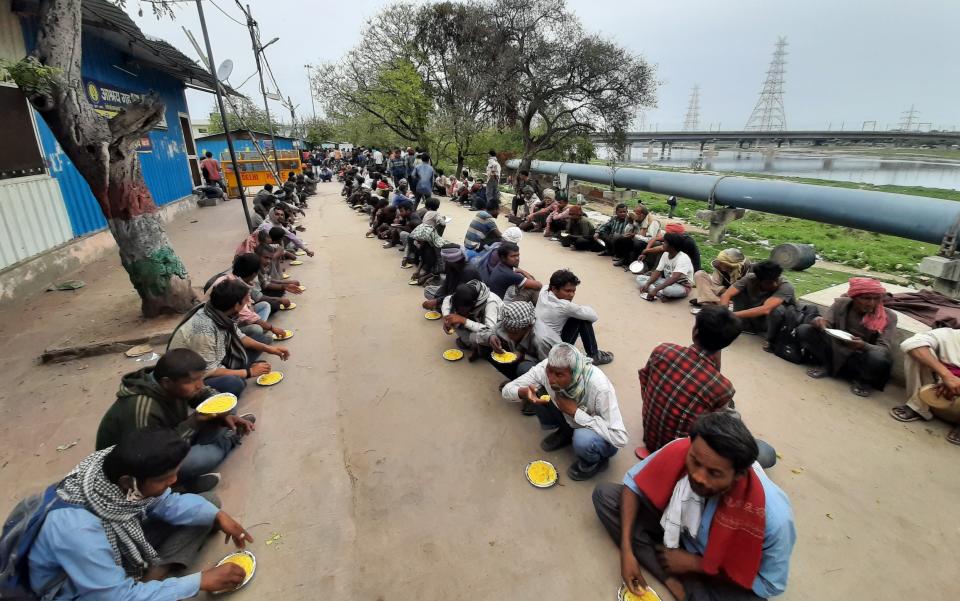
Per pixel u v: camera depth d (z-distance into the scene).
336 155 30.45
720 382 2.39
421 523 2.46
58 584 1.70
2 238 5.53
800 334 4.00
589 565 2.21
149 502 1.82
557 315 3.66
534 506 2.57
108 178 4.30
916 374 3.27
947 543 2.34
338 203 14.48
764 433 3.19
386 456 2.96
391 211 8.84
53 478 2.76
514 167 22.83
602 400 2.61
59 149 6.69
